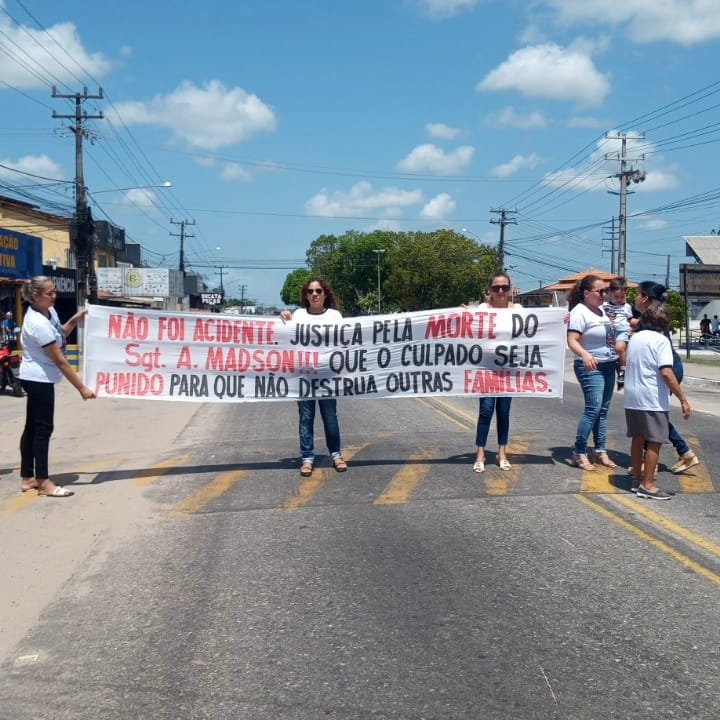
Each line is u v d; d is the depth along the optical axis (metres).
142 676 4.38
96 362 8.76
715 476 8.77
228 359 8.93
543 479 8.59
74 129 36.41
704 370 27.20
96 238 57.62
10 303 28.38
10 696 4.21
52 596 5.57
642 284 7.75
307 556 6.25
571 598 5.30
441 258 69.69
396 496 7.98
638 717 3.85
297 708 3.99
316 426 12.86
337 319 9.01
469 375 9.09
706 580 5.59
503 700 4.02
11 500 8.05
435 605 5.23
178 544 6.62
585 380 8.93
